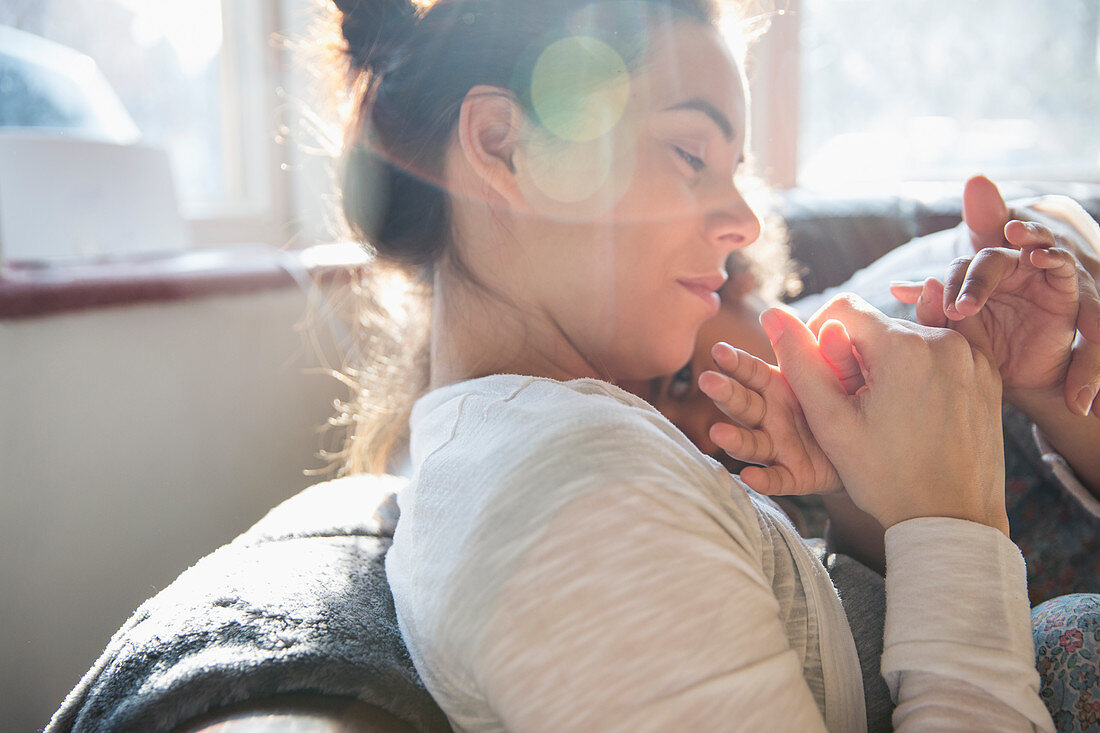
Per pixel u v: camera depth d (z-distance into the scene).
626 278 0.65
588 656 0.41
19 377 0.95
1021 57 2.40
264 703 0.47
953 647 0.49
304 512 0.73
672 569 0.42
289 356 1.28
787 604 0.54
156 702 0.46
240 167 1.82
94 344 1.02
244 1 1.78
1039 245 0.63
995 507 0.56
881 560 0.71
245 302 1.21
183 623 0.53
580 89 0.64
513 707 0.42
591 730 0.40
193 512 1.16
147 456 1.09
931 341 0.58
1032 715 0.48
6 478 0.94
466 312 0.68
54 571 0.99
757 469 0.57
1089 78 2.40
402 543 0.57
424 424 0.59
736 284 1.12
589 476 0.44
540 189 0.65
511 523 0.44
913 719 0.49
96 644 1.04
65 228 1.21
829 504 0.73
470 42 0.67
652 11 0.65
